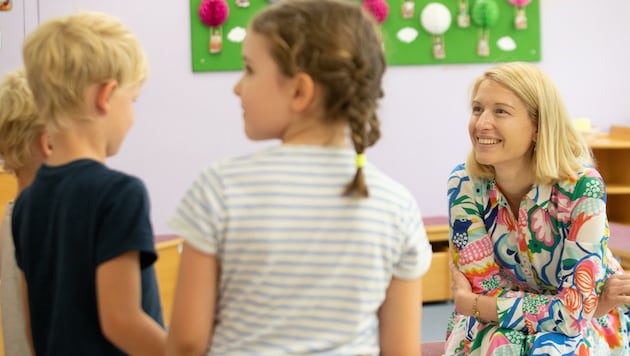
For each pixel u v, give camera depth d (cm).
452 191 217
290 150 116
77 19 130
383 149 462
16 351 156
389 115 460
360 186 114
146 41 430
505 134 197
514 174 205
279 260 113
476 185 212
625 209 462
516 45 470
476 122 203
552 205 202
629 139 443
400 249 121
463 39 464
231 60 440
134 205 124
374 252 117
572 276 197
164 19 432
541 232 204
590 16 481
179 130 439
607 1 483
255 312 114
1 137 157
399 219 120
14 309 156
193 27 435
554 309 198
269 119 118
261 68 117
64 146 131
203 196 114
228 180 115
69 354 126
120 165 433
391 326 125
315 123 117
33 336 135
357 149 115
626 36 487
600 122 488
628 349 214
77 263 125
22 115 155
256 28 118
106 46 129
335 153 117
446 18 456
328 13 116
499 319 203
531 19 471
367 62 116
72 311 126
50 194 130
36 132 157
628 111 491
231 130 445
